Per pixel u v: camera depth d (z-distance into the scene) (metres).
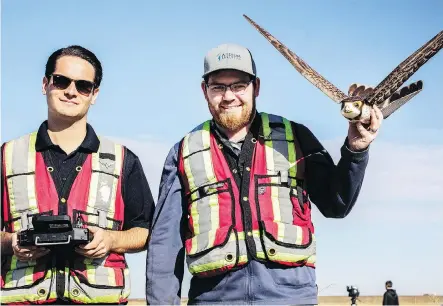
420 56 2.65
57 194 3.00
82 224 2.98
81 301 2.94
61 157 3.04
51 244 2.86
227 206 2.90
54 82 3.01
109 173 3.05
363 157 2.80
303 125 3.06
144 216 3.11
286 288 2.85
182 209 3.00
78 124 3.07
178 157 3.04
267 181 2.94
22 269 2.95
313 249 2.91
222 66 2.93
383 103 2.71
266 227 2.86
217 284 2.87
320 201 3.00
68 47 3.06
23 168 3.01
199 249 2.88
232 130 2.99
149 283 2.94
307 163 3.00
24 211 2.97
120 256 3.04
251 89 2.98
